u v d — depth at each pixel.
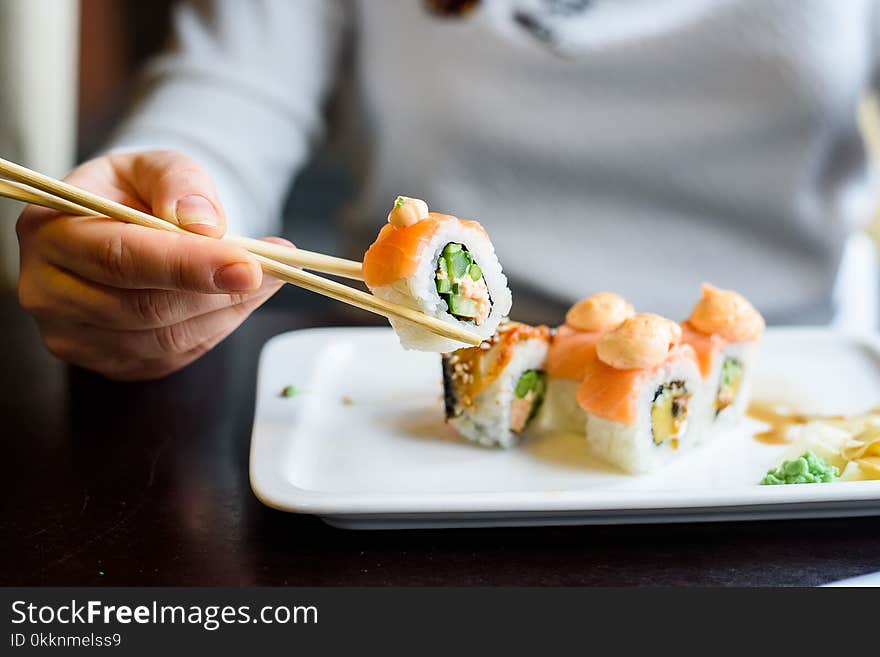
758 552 0.47
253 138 0.78
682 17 0.77
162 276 0.46
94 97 1.25
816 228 0.80
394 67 0.81
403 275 0.46
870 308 0.94
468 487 0.51
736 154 0.78
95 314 0.51
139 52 1.24
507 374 0.54
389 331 0.65
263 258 0.46
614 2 0.78
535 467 0.53
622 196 0.80
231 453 0.54
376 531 0.48
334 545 0.47
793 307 0.80
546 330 0.56
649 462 0.52
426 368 0.62
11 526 0.48
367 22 0.82
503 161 0.79
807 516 0.49
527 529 0.48
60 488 0.51
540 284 0.79
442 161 0.80
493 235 0.80
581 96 0.78
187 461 0.53
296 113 0.82
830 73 0.76
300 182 1.26
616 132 0.78
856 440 0.53
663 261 0.80
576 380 0.55
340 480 0.51
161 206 0.48
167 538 0.47
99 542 0.47
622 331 0.53
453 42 0.79
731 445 0.55
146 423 0.57
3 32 0.75
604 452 0.53
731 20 0.76
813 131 0.77
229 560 0.46
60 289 0.51
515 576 0.45
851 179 0.83
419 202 0.47
